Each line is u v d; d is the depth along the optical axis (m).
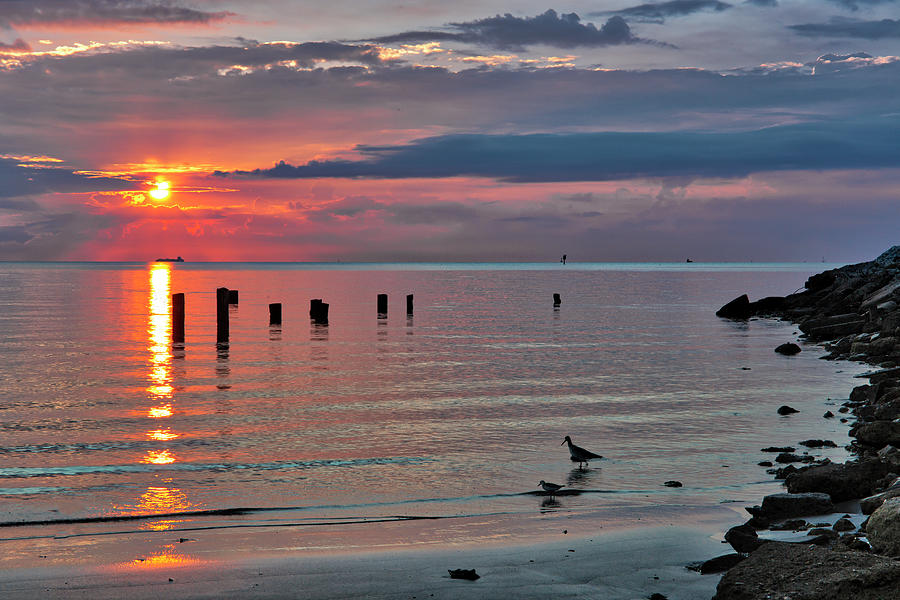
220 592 10.07
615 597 9.86
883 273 60.50
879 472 14.67
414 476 17.62
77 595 9.96
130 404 26.95
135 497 15.95
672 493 16.03
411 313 71.25
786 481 16.27
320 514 14.64
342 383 31.80
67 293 114.19
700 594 9.95
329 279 189.12
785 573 8.95
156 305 86.12
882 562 8.74
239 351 43.28
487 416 24.83
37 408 26.16
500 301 97.44
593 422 23.78
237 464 18.78
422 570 10.97
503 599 9.81
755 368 36.31
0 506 15.23
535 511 14.70
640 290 129.75
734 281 177.25
